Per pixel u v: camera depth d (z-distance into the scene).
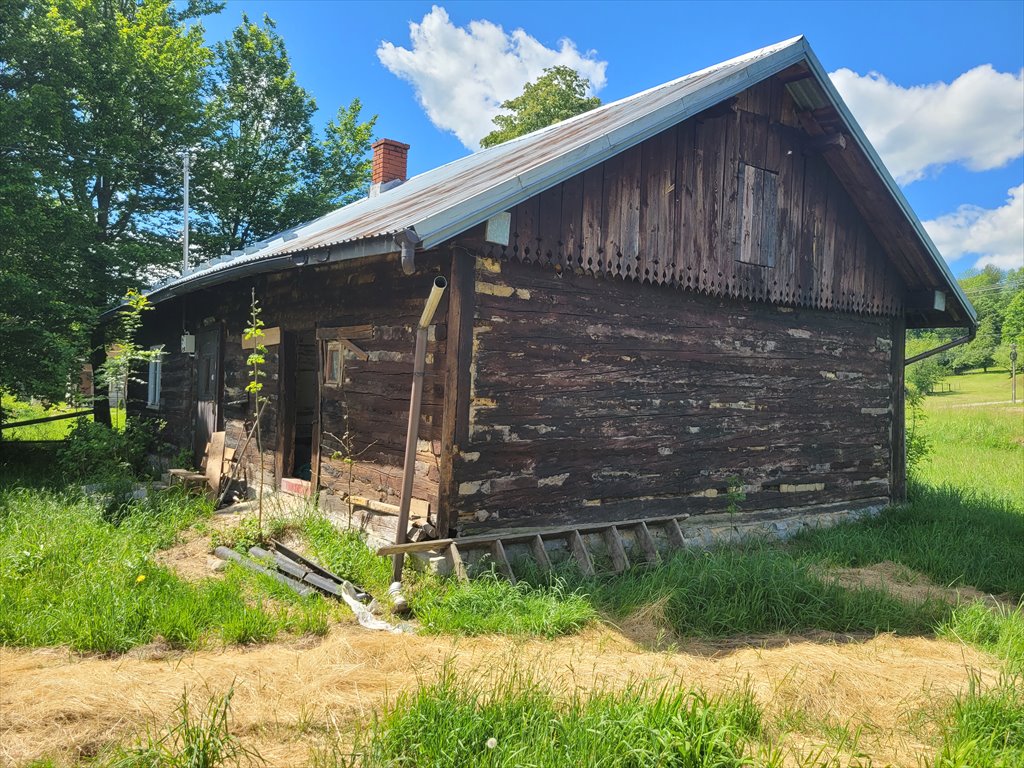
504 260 6.16
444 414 5.89
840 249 9.01
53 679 3.58
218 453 9.18
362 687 3.75
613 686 3.76
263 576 5.69
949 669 4.57
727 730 3.27
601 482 6.87
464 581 5.46
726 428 7.95
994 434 20.45
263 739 3.20
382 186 15.06
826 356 9.05
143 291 13.65
